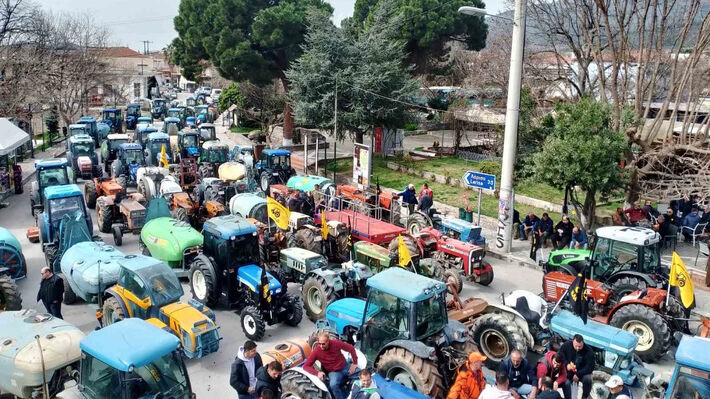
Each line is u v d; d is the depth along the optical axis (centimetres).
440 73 4588
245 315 1439
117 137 3322
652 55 2578
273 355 1138
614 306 1422
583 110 2053
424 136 4706
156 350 924
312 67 3300
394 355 1039
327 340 1030
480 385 974
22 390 1041
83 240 1727
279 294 1468
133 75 8431
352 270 1555
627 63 2508
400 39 4047
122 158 2930
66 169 2359
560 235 2084
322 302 1510
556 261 1770
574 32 2748
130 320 1034
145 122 4394
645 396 1099
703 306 1664
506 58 3694
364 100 3328
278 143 4644
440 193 2942
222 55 3775
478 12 1919
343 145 4431
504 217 2127
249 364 1063
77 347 1080
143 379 909
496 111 3459
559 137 2075
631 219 2195
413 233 2084
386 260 1747
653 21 2264
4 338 1084
